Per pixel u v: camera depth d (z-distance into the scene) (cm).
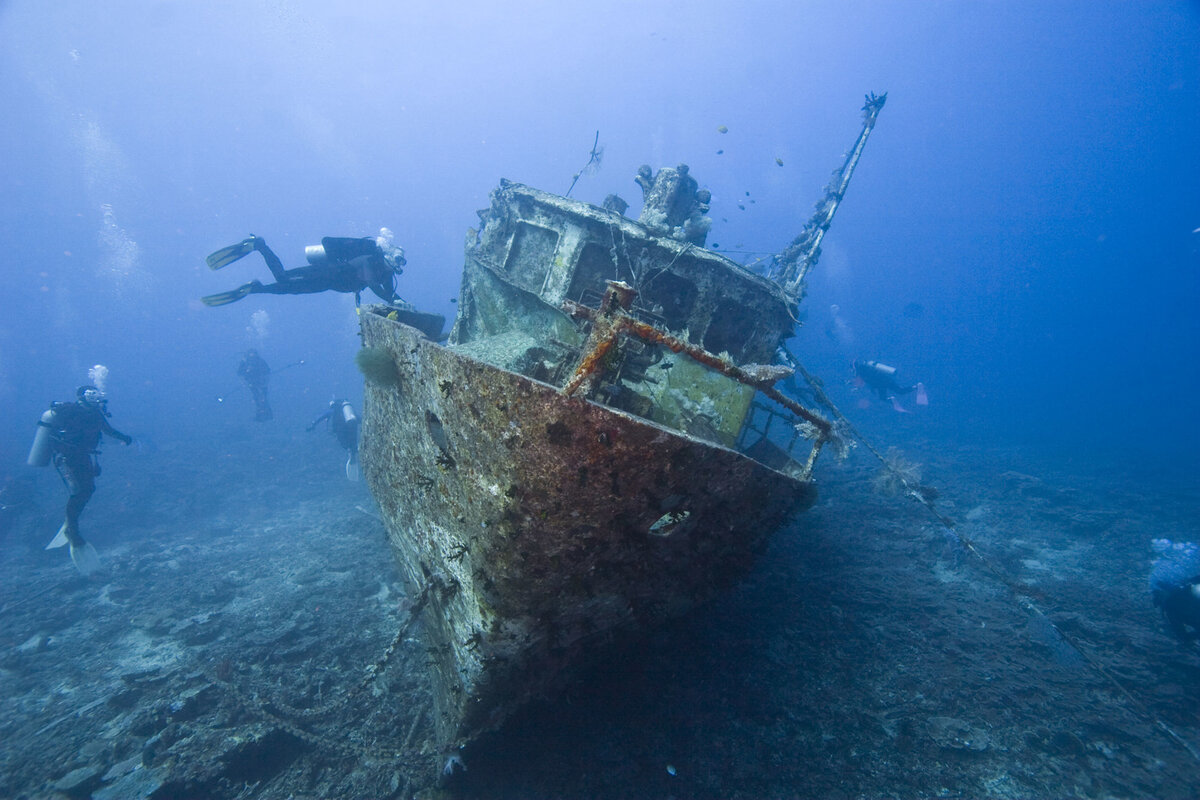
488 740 405
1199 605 524
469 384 275
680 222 677
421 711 475
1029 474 1297
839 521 886
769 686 483
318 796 399
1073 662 531
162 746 428
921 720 454
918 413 2791
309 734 439
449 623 373
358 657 564
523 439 262
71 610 752
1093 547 834
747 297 580
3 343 6681
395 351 378
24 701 554
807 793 392
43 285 8625
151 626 667
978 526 918
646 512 290
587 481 266
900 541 821
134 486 1447
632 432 255
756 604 594
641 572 329
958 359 8356
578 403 248
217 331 7906
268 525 1120
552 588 303
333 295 9556
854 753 423
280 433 2100
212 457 1736
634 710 453
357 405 2538
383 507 546
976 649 548
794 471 537
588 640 365
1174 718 463
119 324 8119
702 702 463
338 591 727
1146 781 402
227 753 409
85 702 532
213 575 837
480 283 657
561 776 404
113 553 1000
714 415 468
